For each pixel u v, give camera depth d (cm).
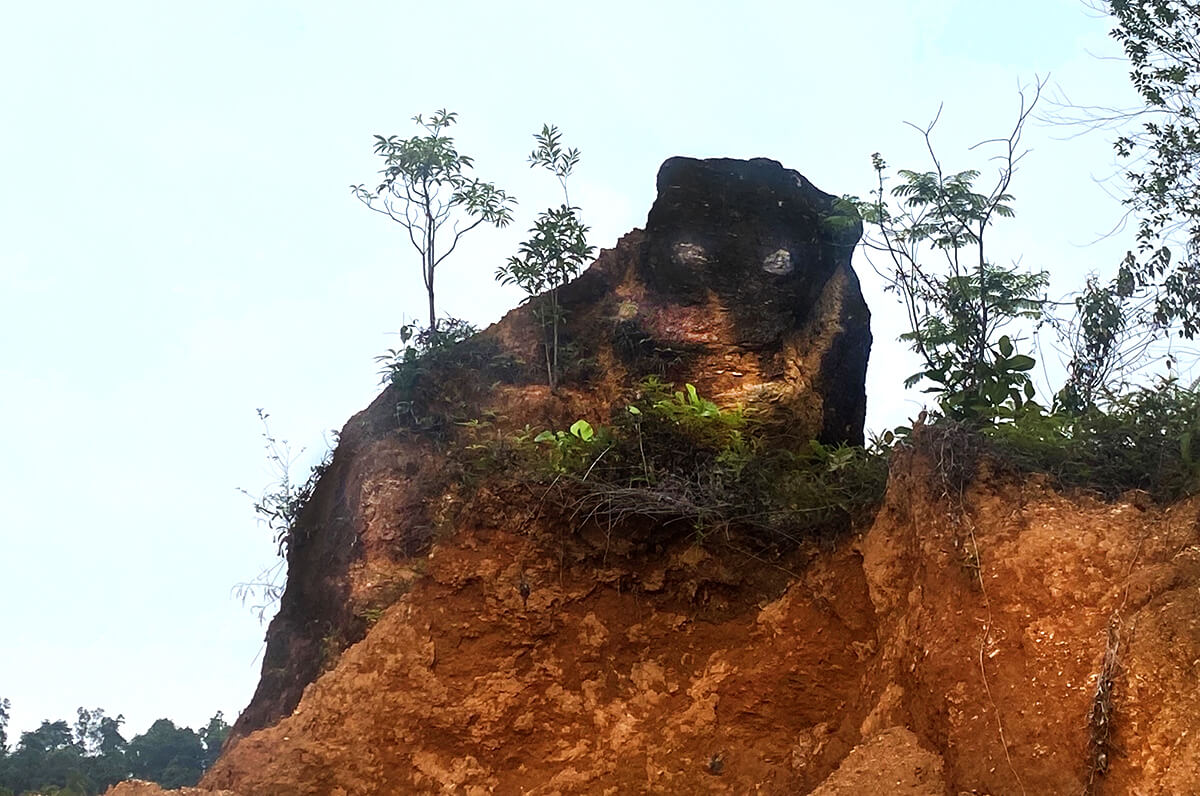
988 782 680
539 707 970
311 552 1250
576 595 1012
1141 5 1152
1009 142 1130
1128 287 1087
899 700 799
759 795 873
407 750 952
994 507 803
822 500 997
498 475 1068
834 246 1334
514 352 1270
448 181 1325
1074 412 983
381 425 1221
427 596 1016
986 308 1084
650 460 1064
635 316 1264
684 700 959
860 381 1301
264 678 1206
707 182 1336
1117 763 646
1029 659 715
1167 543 737
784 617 959
